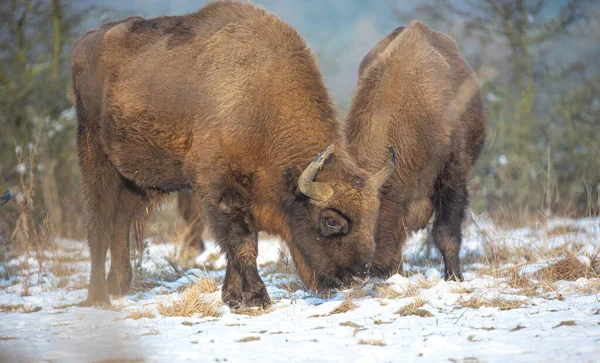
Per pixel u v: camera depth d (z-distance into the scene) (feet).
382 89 84.89
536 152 180.45
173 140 82.33
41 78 180.86
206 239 148.56
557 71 189.47
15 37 172.96
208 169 77.15
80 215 156.15
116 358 52.54
